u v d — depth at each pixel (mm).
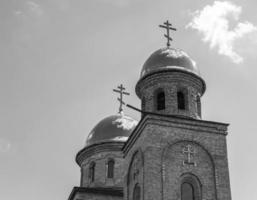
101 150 38500
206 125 29562
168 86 31172
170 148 28453
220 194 27859
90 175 38438
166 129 28891
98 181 37625
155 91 31438
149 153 27969
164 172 27672
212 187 28047
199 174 28203
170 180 27547
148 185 27078
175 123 29141
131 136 30891
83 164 39469
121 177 37562
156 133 28641
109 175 37906
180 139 28797
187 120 29359
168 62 31766
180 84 31297
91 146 38688
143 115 29797
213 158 28781
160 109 31031
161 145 28359
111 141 38219
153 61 32281
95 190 35062
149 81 31750
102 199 34906
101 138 38625
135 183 29312
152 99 31219
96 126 40031
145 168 27781
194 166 28328
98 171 38031
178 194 27281
